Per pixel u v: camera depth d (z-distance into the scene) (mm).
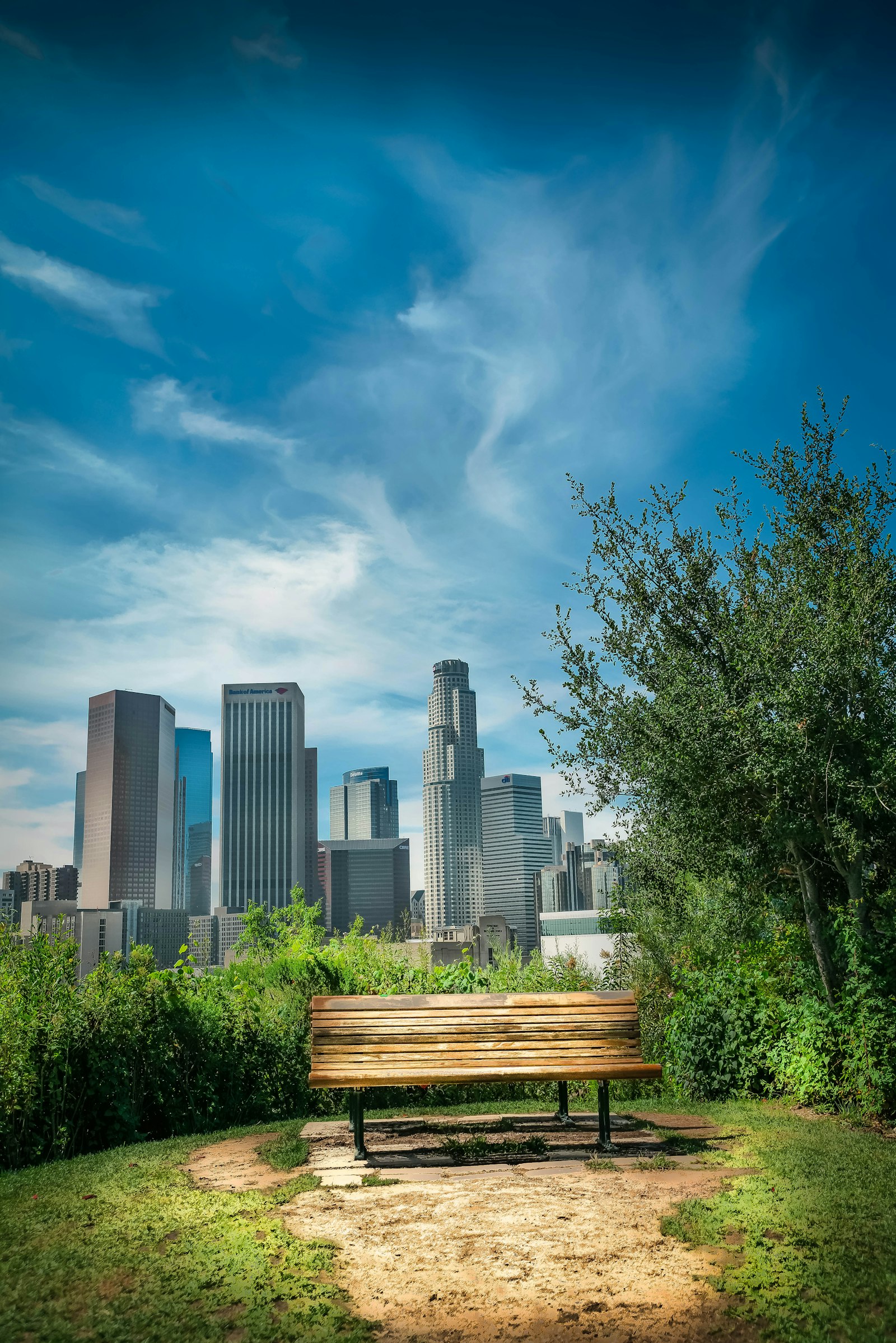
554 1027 6801
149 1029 8227
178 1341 3514
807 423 9117
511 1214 5074
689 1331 3578
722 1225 4656
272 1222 4945
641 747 8344
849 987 7902
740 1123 7340
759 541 8953
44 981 8109
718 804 8000
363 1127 7531
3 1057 7109
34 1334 3592
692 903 10992
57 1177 6039
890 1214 4680
